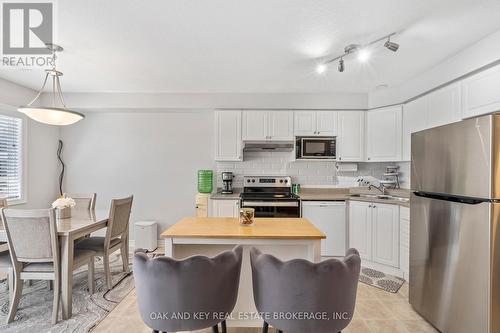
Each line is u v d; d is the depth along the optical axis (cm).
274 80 327
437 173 193
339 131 377
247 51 247
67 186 418
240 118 382
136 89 367
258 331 196
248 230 179
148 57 261
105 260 260
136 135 418
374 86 345
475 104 231
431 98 288
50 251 206
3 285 271
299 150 378
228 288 136
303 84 341
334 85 343
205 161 418
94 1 173
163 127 419
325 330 126
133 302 237
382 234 305
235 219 218
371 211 316
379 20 194
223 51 247
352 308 130
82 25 203
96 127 417
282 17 192
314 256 168
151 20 196
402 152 339
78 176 418
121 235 296
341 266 122
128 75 312
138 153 419
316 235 167
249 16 191
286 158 410
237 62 273
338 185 405
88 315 216
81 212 298
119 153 418
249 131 381
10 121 339
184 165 420
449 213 182
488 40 215
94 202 319
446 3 174
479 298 161
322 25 202
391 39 221
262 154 411
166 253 170
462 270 172
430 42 226
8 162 337
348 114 377
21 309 225
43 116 242
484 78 222
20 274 209
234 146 382
